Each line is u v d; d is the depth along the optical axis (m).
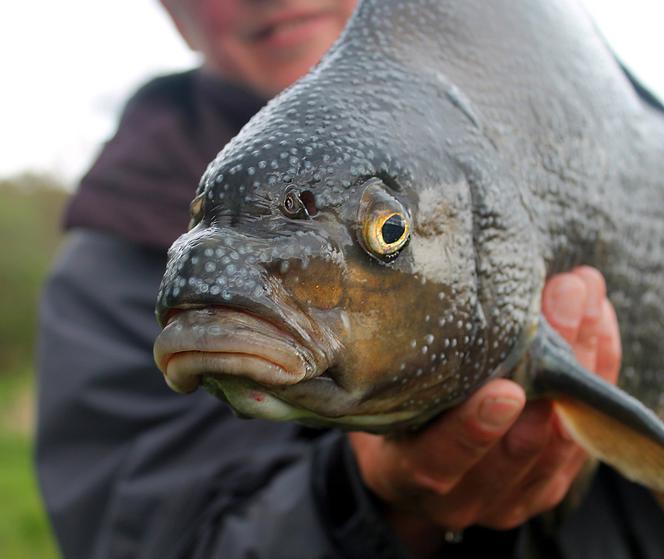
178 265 0.31
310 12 0.65
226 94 0.66
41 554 1.40
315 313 0.32
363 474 0.46
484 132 0.38
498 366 0.38
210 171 0.33
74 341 0.61
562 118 0.42
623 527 0.58
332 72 0.36
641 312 0.49
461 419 0.38
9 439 2.89
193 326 0.30
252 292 0.31
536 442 0.42
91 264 0.65
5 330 4.73
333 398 0.33
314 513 0.48
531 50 0.41
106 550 0.54
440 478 0.42
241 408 0.33
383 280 0.33
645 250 0.48
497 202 0.37
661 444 0.38
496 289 0.37
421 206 0.34
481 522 0.46
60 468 0.58
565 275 0.41
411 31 0.38
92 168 0.68
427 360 0.35
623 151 0.47
